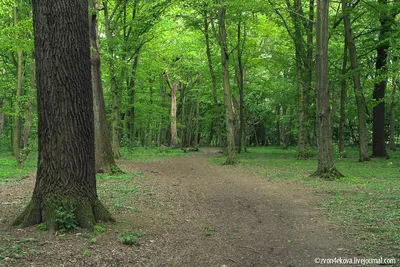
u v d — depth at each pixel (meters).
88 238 4.51
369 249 4.59
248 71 29.56
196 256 4.34
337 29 17.66
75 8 4.84
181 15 18.52
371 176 11.84
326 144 11.70
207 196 8.80
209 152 32.00
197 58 28.62
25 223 4.83
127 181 10.59
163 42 25.80
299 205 7.66
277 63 23.33
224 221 6.29
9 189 8.91
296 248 4.80
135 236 4.82
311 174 12.02
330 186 9.87
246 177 12.77
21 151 13.95
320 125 11.77
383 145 20.36
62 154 4.82
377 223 5.78
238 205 7.72
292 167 15.64
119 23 18.22
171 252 4.41
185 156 25.20
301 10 18.59
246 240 5.15
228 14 18.00
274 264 4.18
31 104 14.01
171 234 5.21
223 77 18.34
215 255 4.43
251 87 27.81
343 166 15.28
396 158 19.58
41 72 4.77
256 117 38.53
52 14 4.70
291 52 22.91
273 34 23.02
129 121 26.92
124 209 6.66
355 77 17.36
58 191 4.81
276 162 18.38
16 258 3.66
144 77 27.33
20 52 14.35
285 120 32.78
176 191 9.32
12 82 17.25
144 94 30.86
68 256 3.87
